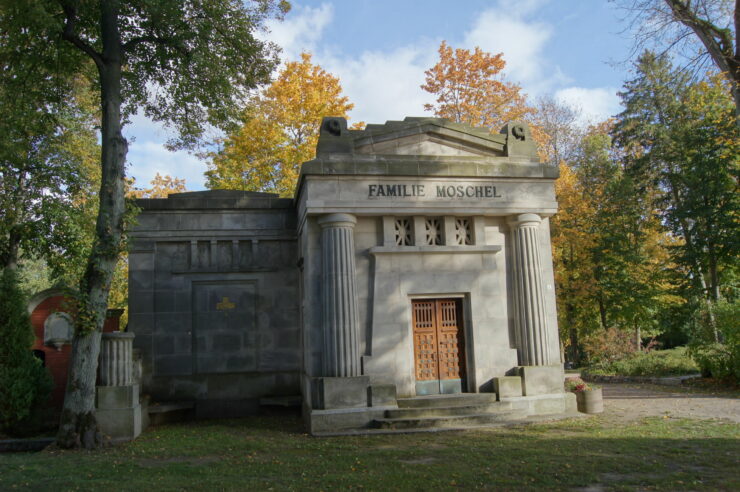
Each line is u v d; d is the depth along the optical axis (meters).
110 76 14.11
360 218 15.21
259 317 17.73
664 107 34.25
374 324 14.70
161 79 17.19
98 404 13.02
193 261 17.55
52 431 14.62
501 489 7.84
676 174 30.14
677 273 29.53
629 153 37.66
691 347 21.23
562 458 9.60
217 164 31.17
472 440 11.72
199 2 15.38
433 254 15.35
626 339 28.22
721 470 8.51
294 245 18.20
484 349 15.22
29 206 20.03
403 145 15.63
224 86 16.08
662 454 9.68
